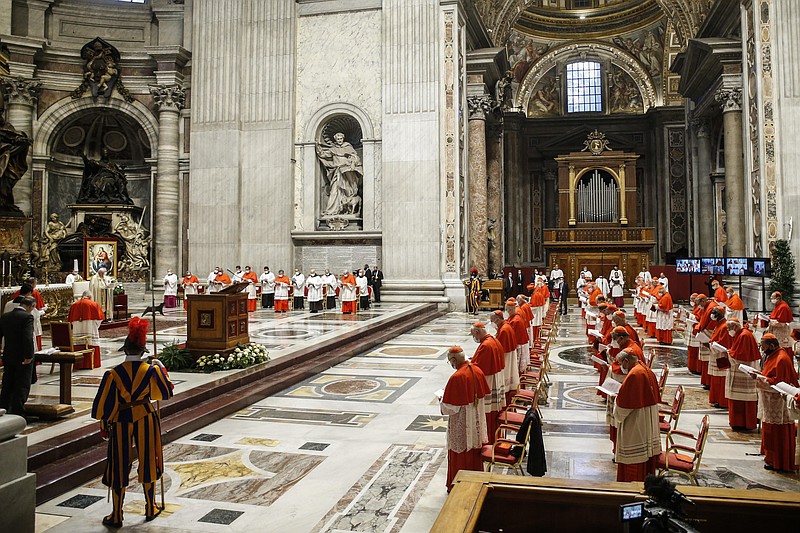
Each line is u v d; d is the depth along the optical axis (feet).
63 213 73.05
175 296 63.10
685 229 105.50
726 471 18.12
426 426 22.40
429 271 64.08
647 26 106.63
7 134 52.80
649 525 7.27
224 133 68.80
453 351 15.94
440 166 64.90
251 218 68.44
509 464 15.51
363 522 14.26
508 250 111.24
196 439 20.84
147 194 76.43
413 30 65.57
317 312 58.75
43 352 21.47
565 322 62.69
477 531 8.83
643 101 113.19
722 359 25.80
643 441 14.93
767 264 55.88
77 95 70.69
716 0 69.26
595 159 106.52
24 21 69.77
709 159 85.81
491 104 75.77
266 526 14.07
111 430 14.32
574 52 114.11
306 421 23.13
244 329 31.17
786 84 58.29
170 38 73.41
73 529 13.88
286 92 68.49
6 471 11.93
